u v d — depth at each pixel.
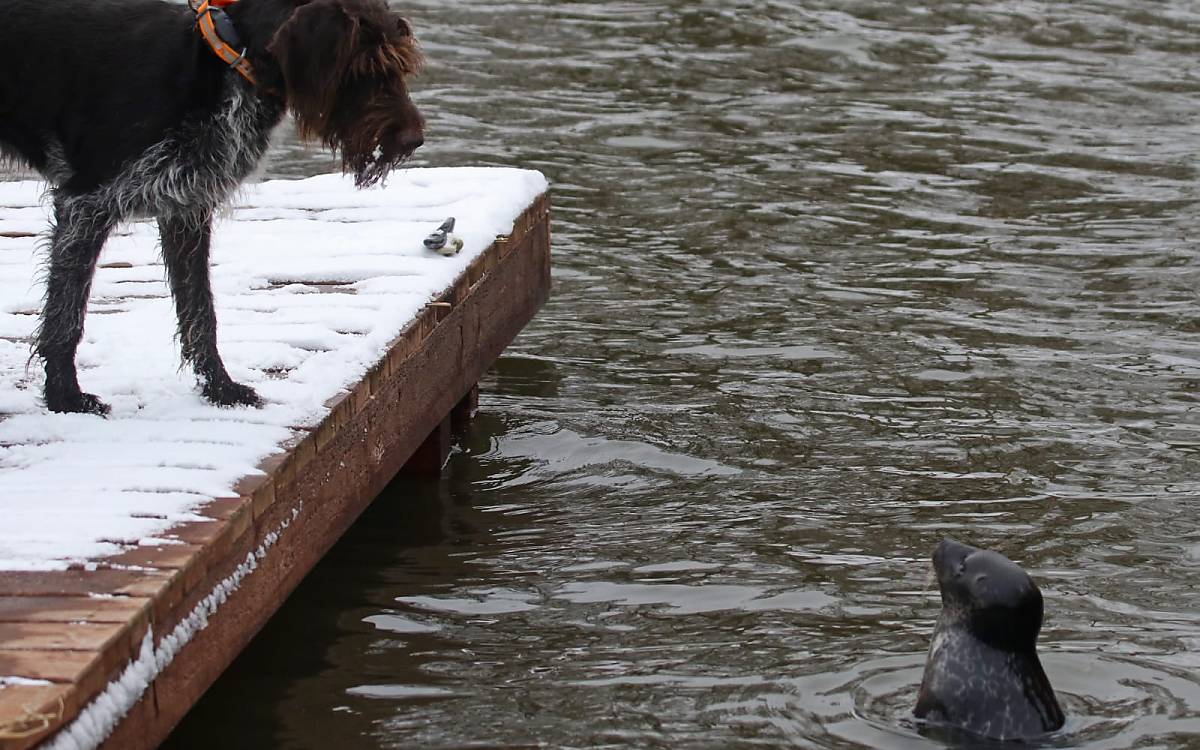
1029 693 4.61
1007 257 10.06
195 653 4.33
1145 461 7.00
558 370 8.28
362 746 4.75
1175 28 16.28
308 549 5.24
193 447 5.07
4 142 5.25
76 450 5.06
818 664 5.13
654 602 5.70
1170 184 11.64
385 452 6.03
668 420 7.60
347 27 4.96
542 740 4.69
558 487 6.88
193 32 5.14
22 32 5.13
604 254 10.10
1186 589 5.74
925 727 4.64
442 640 5.46
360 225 7.65
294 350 6.01
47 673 3.67
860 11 16.62
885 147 12.48
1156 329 8.79
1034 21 16.44
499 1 16.80
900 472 6.91
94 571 4.21
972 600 4.66
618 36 15.61
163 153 5.09
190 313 5.40
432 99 13.48
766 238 10.43
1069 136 12.84
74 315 5.25
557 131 12.75
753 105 13.59
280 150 12.06
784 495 6.70
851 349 8.49
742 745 4.58
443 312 6.65
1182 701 4.81
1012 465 6.97
